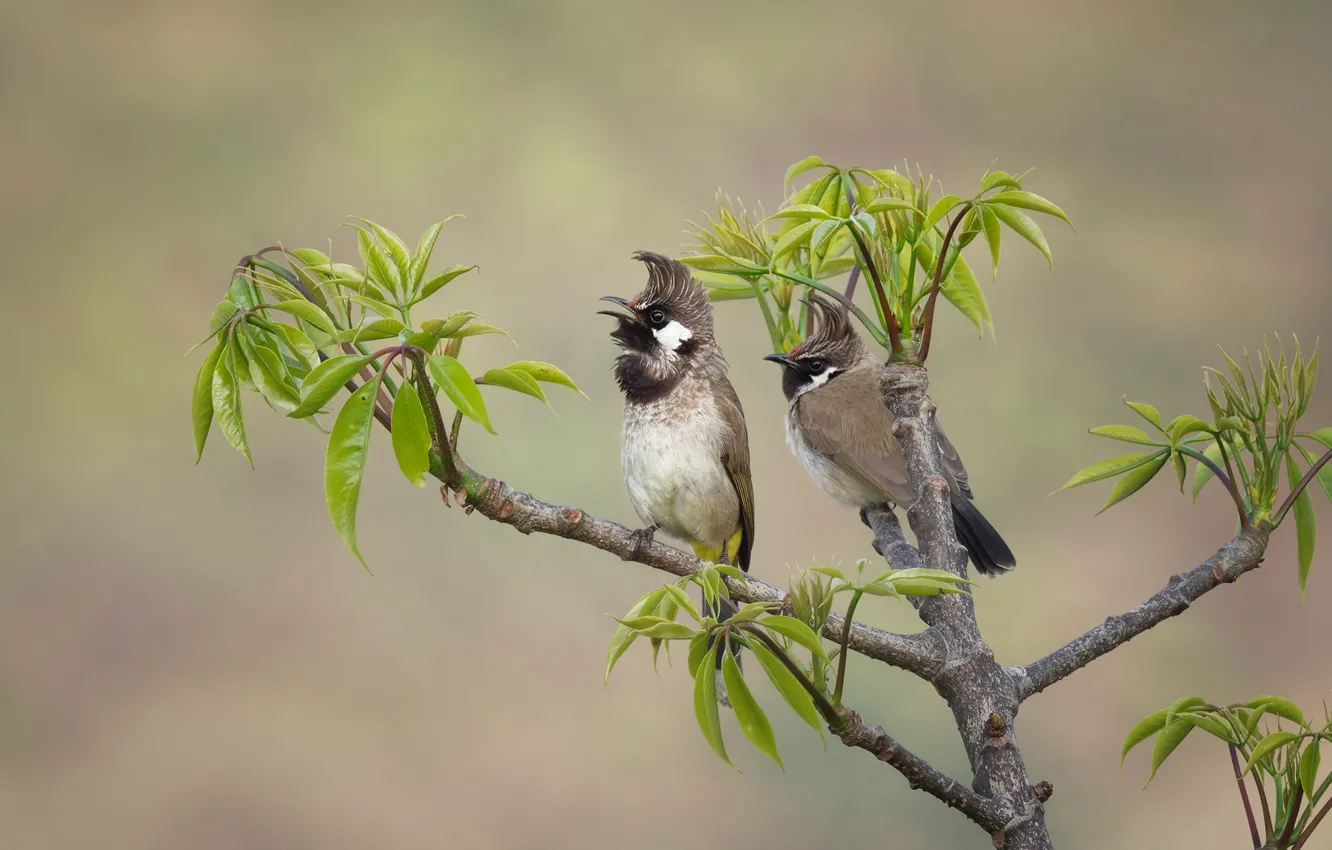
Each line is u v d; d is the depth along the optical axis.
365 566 2.84
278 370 3.18
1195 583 3.54
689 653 2.85
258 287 3.24
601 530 3.54
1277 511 3.58
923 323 3.62
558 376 2.98
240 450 3.16
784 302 4.48
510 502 3.47
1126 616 3.51
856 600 3.01
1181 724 3.27
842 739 3.04
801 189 3.83
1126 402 3.62
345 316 3.25
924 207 3.62
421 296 3.06
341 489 2.87
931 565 3.45
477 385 3.04
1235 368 3.57
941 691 3.36
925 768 3.11
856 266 4.29
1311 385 3.53
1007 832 3.15
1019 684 3.39
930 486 3.50
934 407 3.59
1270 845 3.14
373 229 3.11
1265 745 3.06
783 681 2.81
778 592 3.31
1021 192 3.22
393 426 2.93
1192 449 3.64
